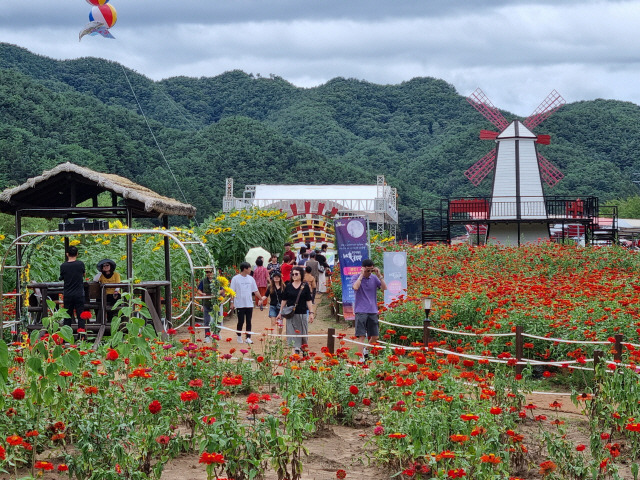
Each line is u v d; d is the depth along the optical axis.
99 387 7.23
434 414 6.54
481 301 14.71
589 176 92.19
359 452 7.48
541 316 12.66
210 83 159.00
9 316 16.20
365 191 53.66
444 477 5.45
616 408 8.65
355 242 17.52
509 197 43.16
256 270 23.03
